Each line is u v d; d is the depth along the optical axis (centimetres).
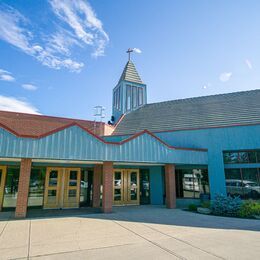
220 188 1398
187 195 1509
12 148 905
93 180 1375
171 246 563
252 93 1853
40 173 1291
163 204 1471
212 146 1480
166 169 1319
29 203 1235
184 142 1555
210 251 523
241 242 596
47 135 969
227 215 1036
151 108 2102
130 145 1155
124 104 2264
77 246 565
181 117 1752
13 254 506
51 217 968
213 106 1788
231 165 1448
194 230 740
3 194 1183
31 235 668
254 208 1018
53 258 482
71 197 1320
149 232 709
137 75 2495
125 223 848
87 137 1050
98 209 1227
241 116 1563
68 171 1345
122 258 480
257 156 1398
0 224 818
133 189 1491
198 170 1511
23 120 1594
